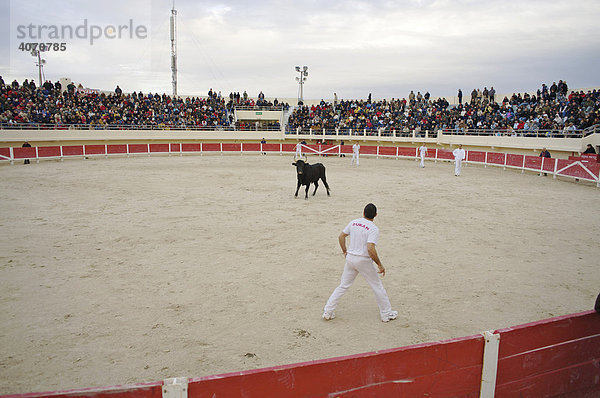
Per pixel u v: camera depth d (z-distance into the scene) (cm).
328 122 4059
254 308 564
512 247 861
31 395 243
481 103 3619
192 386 262
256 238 918
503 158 2591
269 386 276
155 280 662
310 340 480
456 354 319
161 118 3750
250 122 4269
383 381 301
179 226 1023
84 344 468
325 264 746
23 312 545
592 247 863
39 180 1827
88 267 719
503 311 559
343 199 1437
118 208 1240
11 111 2934
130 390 255
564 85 3052
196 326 512
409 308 567
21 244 851
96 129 3288
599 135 2148
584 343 367
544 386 355
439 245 871
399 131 3712
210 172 2234
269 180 1931
